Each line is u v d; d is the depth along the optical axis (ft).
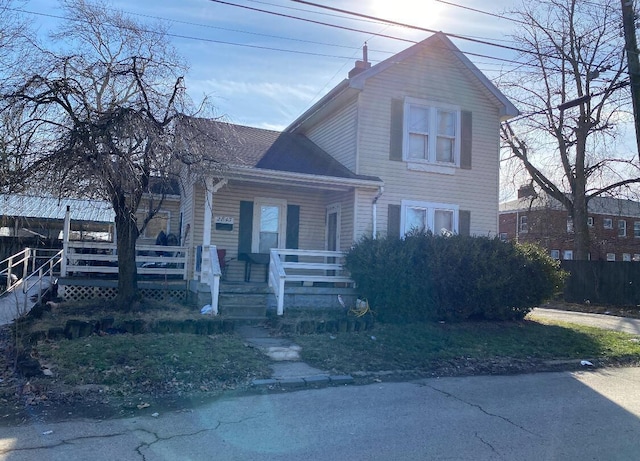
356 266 39.40
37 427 17.17
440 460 15.24
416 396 22.67
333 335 32.94
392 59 47.83
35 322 29.66
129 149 30.04
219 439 16.58
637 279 65.92
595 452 16.22
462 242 39.50
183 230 52.31
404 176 48.47
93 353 24.44
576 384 26.14
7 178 30.37
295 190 50.67
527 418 19.80
